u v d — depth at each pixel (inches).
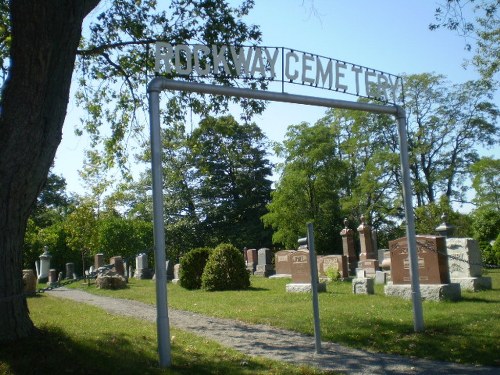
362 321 422.3
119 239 1475.1
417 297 375.6
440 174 1660.9
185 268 869.8
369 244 1176.8
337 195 1647.4
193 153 665.0
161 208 291.1
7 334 287.3
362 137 1723.7
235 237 1966.0
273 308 530.9
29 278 775.1
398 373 274.7
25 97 283.1
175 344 342.6
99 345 311.4
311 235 333.4
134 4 540.4
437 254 532.1
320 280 842.8
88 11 321.1
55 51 290.4
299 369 281.7
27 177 287.1
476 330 361.7
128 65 563.5
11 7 285.7
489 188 1439.5
